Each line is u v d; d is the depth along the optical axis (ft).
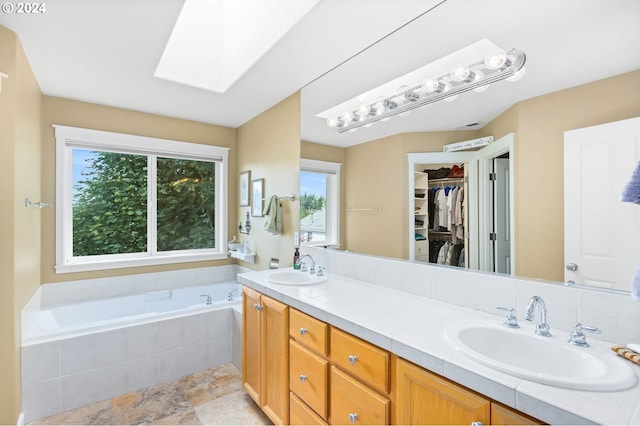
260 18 6.79
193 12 8.33
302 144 8.66
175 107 10.16
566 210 3.98
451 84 5.29
